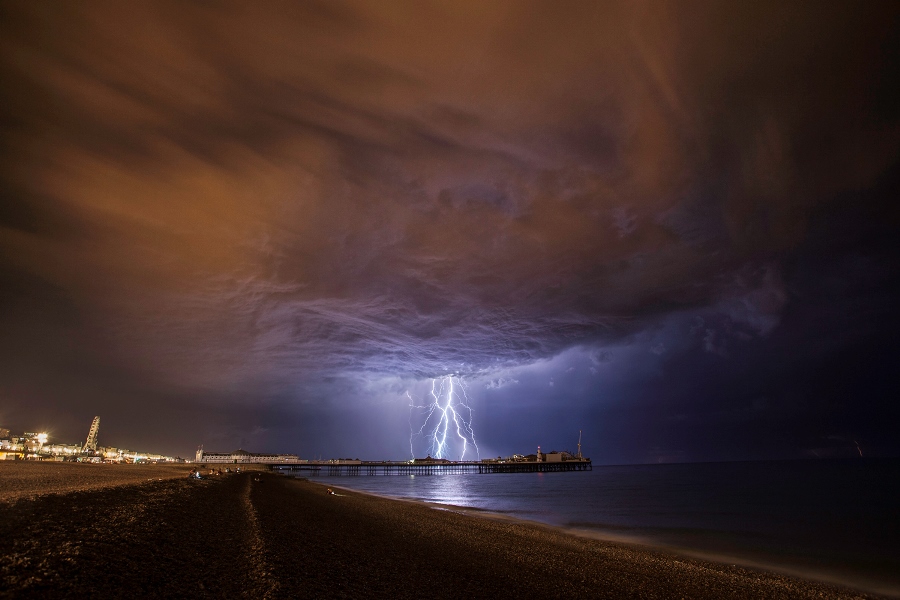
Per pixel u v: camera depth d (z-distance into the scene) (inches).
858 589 572.7
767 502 1610.5
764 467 5590.6
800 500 1644.9
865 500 1595.7
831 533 981.8
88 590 286.8
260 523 682.8
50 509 474.9
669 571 640.4
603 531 1010.1
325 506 1171.3
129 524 474.0
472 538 837.2
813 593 550.9
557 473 6043.3
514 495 2119.8
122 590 301.1
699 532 995.9
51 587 276.5
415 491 2395.4
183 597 315.3
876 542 877.2
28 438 3981.3
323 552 550.6
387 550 639.1
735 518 1225.4
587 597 494.9
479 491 2437.3
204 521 615.5
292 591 367.6
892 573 649.0
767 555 763.4
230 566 412.2
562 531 999.6
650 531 1011.3
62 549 342.3
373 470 6092.5
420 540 770.2
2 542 332.2
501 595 467.8
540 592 497.4
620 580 577.9
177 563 385.4
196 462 6358.3
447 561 609.9
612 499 1852.9
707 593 538.0
